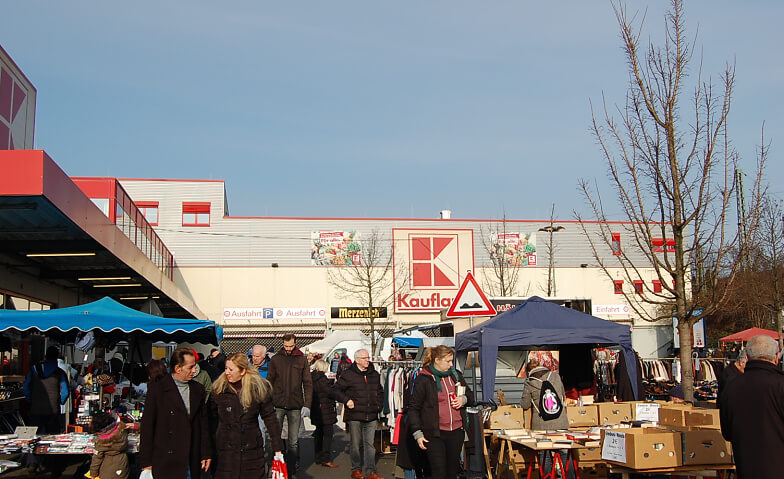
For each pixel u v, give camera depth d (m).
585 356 14.66
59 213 12.24
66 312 11.23
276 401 11.02
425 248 48.09
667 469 7.71
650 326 48.62
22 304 18.45
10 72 19.81
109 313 11.45
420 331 26.11
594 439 8.95
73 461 12.48
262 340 46.16
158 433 6.90
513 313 11.71
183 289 45.78
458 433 8.16
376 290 47.25
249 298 46.34
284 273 46.81
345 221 47.81
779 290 23.41
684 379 12.47
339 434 18.50
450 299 47.78
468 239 48.56
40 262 17.75
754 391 5.88
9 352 16.72
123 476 9.13
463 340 12.17
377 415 11.25
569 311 11.94
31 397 11.42
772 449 5.75
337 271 47.19
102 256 16.62
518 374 15.74
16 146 20.41
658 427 8.70
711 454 7.76
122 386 14.57
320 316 46.59
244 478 7.09
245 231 46.91
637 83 13.07
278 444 7.30
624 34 13.20
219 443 7.15
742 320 42.53
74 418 12.41
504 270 48.25
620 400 13.54
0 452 9.33
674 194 12.69
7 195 10.87
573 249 49.47
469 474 10.39
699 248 12.78
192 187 46.84
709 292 13.54
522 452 9.59
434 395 8.09
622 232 49.34
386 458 13.60
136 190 46.34
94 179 26.08
